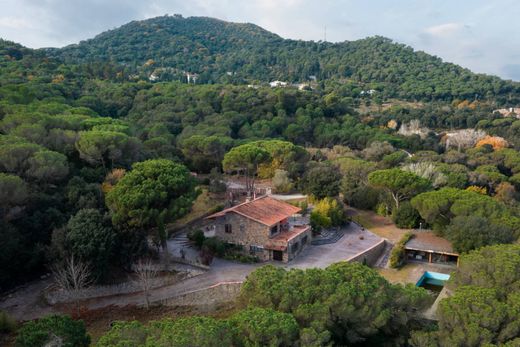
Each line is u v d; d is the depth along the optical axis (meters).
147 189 40.09
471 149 99.19
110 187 48.03
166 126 91.44
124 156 58.06
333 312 24.25
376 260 49.44
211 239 46.28
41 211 42.31
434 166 74.25
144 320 34.59
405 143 106.81
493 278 28.45
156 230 44.09
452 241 45.66
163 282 39.44
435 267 47.53
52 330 22.69
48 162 44.97
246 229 45.97
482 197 49.56
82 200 43.88
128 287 38.72
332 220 55.91
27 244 39.97
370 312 24.34
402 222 56.59
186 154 75.56
